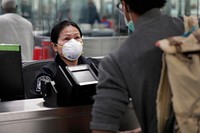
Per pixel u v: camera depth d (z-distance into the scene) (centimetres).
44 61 236
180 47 104
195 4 566
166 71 109
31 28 411
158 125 112
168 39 107
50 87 132
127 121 135
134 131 130
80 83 127
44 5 530
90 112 132
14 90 149
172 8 538
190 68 106
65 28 199
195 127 106
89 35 635
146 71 111
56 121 128
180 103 106
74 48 194
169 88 111
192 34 109
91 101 133
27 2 506
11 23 391
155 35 113
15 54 145
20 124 124
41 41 414
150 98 112
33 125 125
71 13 636
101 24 660
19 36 396
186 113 105
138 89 111
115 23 605
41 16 513
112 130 108
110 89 110
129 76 110
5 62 146
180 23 123
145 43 112
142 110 114
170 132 113
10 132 123
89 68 134
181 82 104
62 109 129
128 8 118
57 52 202
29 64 230
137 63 111
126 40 116
